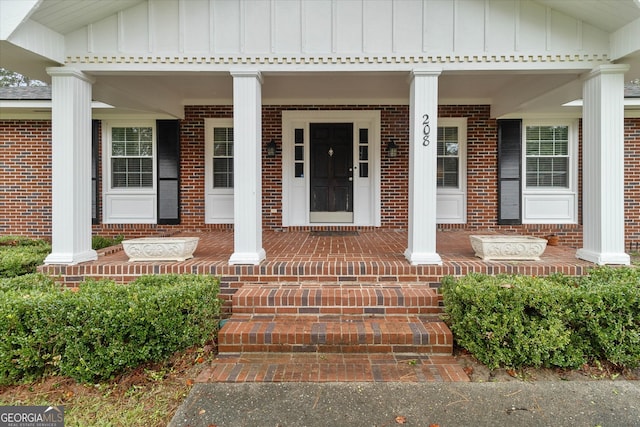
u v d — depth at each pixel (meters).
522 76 5.83
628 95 7.00
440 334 3.26
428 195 4.27
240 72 4.26
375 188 7.61
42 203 8.06
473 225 7.70
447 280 3.65
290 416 2.45
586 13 4.00
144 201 8.00
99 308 2.88
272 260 4.50
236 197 4.30
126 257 4.78
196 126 7.76
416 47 4.25
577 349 3.01
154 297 3.05
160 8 4.26
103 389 2.80
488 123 7.62
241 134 4.31
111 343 2.86
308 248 5.45
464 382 2.84
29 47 3.76
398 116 7.57
